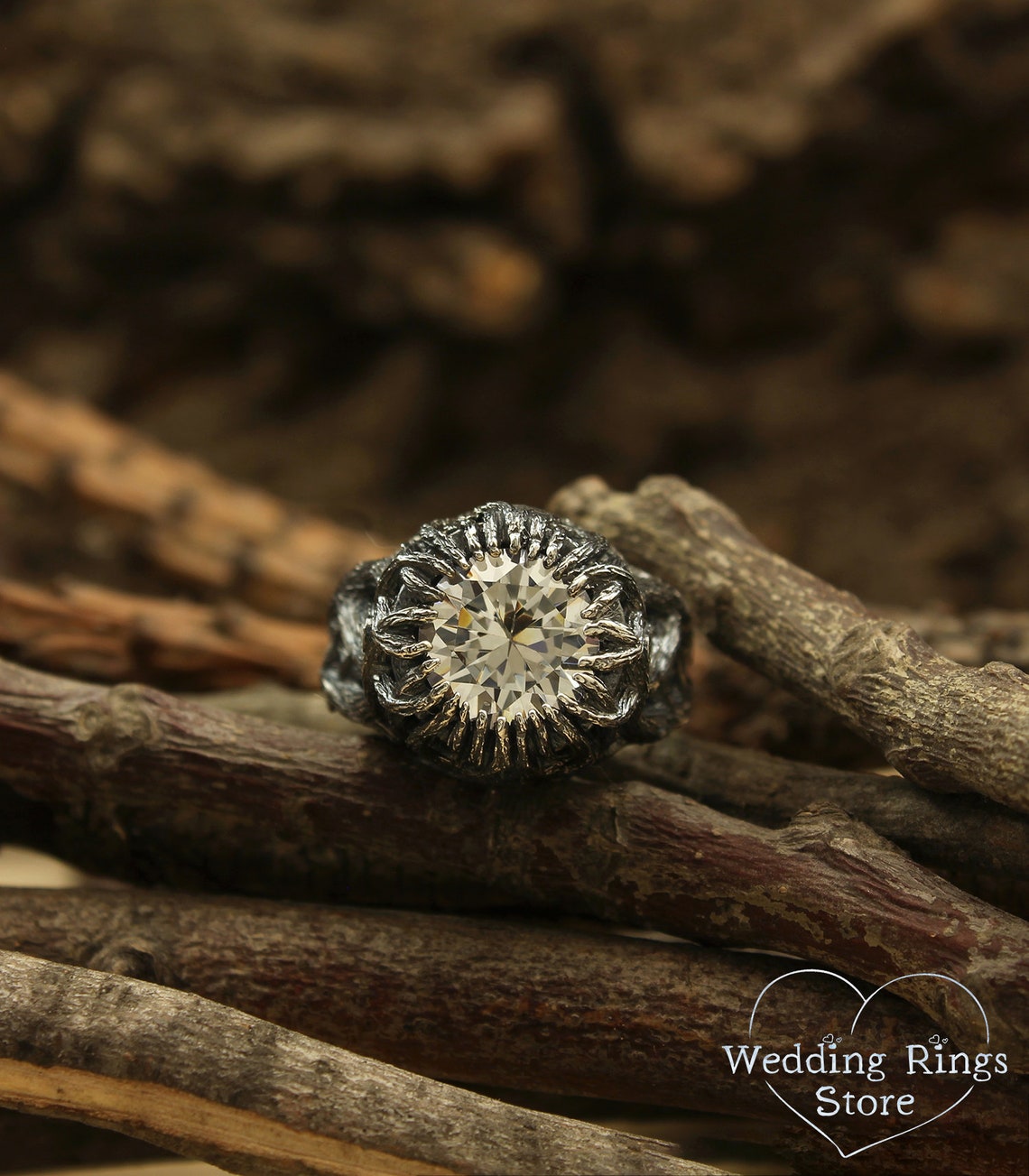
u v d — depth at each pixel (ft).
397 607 0.78
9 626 0.90
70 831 0.85
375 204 1.83
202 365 2.04
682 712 0.80
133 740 0.81
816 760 0.89
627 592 0.78
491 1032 0.80
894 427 1.93
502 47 1.83
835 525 1.90
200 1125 0.77
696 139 1.79
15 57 1.84
